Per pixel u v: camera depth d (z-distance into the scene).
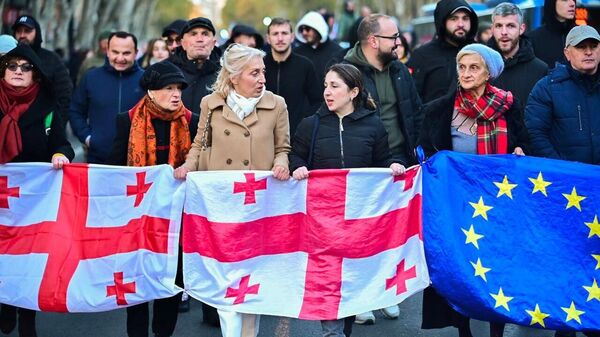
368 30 7.07
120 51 8.34
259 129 6.05
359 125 6.02
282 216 5.87
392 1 47.25
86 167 5.96
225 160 6.05
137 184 5.95
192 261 5.89
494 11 7.39
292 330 6.82
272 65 8.97
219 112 6.07
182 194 5.91
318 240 5.84
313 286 5.82
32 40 8.71
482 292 5.64
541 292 5.68
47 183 6.02
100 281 5.95
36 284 5.95
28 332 6.11
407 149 7.16
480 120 5.88
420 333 6.72
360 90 6.02
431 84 8.19
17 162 6.18
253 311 5.77
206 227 5.86
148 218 5.94
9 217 6.01
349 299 5.80
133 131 6.02
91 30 34.81
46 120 6.21
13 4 22.50
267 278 5.85
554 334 6.68
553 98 6.35
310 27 10.37
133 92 8.41
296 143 6.12
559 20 8.43
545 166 5.82
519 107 5.92
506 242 5.75
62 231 5.98
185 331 6.81
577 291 5.70
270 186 5.86
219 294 5.82
